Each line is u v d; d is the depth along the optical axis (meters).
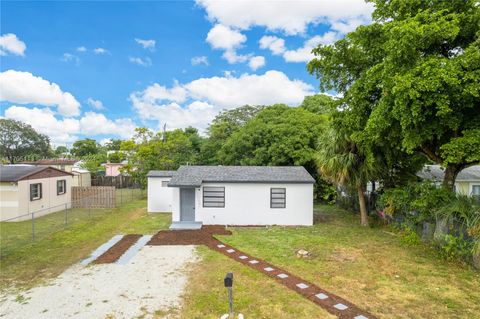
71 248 9.87
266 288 6.56
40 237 11.37
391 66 7.89
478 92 6.88
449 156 7.92
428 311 5.52
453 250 8.18
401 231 11.71
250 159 21.62
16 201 14.84
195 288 6.60
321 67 11.34
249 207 14.08
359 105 10.17
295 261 8.47
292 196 14.05
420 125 8.13
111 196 19.64
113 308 5.67
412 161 13.02
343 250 9.56
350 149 12.70
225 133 29.23
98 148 68.00
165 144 27.25
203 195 14.12
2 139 47.00
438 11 7.58
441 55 8.53
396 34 7.48
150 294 6.30
